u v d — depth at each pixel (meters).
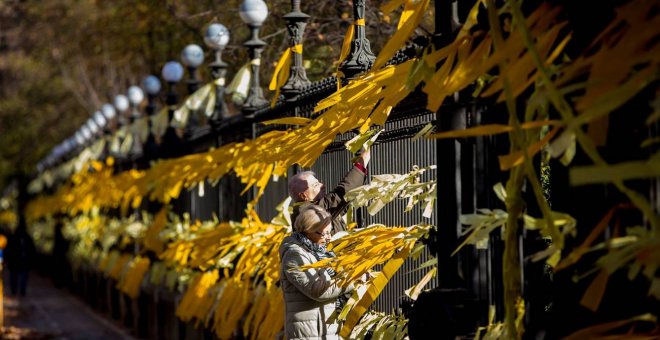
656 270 6.35
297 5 16.17
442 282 9.35
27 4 55.69
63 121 67.50
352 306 10.98
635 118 6.55
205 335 19.80
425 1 7.98
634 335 6.52
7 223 90.75
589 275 6.93
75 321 37.56
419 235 10.34
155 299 26.33
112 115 40.81
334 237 11.50
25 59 63.94
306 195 13.15
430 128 9.86
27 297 50.75
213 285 18.58
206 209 23.16
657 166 5.48
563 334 7.15
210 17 29.16
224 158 16.83
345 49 9.92
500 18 7.59
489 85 8.00
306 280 11.56
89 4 49.59
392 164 12.19
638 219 6.63
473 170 8.95
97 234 40.38
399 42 7.93
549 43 6.91
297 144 11.93
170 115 26.42
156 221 24.69
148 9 35.75
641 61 5.81
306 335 11.77
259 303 15.13
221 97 21.92
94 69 52.81
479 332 8.60
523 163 7.07
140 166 33.31
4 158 71.75
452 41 8.67
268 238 15.25
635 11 5.98
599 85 6.04
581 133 6.11
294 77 16.16
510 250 7.17
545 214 6.55
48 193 68.44
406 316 10.74
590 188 6.91
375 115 9.02
